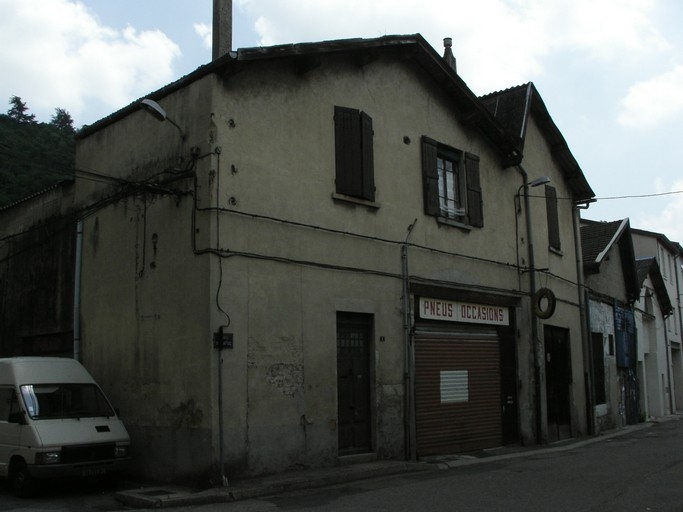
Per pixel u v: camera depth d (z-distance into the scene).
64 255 15.00
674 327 40.22
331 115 13.70
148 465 11.83
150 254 12.43
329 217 13.28
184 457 11.12
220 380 10.95
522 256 18.97
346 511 8.77
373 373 13.77
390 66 15.37
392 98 15.29
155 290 12.20
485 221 17.67
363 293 13.70
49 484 11.51
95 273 13.80
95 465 10.86
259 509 9.12
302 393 12.16
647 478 11.34
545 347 19.91
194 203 11.57
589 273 24.62
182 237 11.77
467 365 16.41
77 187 14.84
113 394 12.84
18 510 9.54
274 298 11.99
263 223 12.04
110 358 13.05
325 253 13.06
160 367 11.86
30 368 11.70
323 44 13.02
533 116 20.84
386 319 14.16
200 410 10.94
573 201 23.23
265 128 12.37
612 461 14.02
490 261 17.55
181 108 12.22
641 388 30.12
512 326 18.27
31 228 16.36
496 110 20.41
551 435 19.41
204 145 11.59
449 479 11.62
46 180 22.09
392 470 12.66
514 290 18.30
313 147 13.20
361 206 14.01
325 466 12.32
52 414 11.19
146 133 12.98
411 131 15.68
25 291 16.23
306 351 12.36
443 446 15.25
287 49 12.38
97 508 9.67
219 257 11.27
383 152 14.82
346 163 13.78
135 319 12.57
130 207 13.10
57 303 15.00
